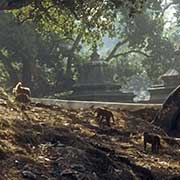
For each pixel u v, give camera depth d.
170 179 9.62
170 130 17.16
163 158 11.68
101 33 20.12
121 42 52.62
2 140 8.62
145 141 12.05
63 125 12.30
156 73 52.28
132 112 18.86
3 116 10.68
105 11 17.61
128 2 16.22
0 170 7.39
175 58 37.91
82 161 8.67
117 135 13.46
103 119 15.25
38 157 8.44
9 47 41.25
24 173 7.52
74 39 49.09
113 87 39.06
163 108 17.50
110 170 8.81
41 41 43.66
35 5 15.78
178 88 17.59
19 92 17.23
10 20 38.94
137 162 10.40
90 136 11.95
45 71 46.22
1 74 46.78
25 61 43.19
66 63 50.06
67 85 46.03
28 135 9.38
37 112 13.93
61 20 19.31
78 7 15.30
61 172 7.94
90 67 40.28
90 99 37.56
